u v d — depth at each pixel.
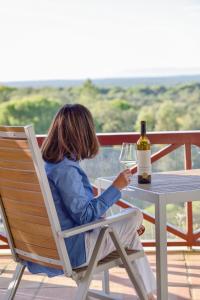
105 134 4.46
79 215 2.81
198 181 3.19
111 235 2.86
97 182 3.48
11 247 3.04
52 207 2.66
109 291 3.66
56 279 4.07
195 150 4.46
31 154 2.63
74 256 2.86
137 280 2.92
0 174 2.87
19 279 3.07
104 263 2.88
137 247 3.05
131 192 3.08
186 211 4.55
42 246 2.83
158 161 4.49
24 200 2.79
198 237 4.58
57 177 2.81
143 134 3.16
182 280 3.95
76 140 2.87
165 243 2.90
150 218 4.60
